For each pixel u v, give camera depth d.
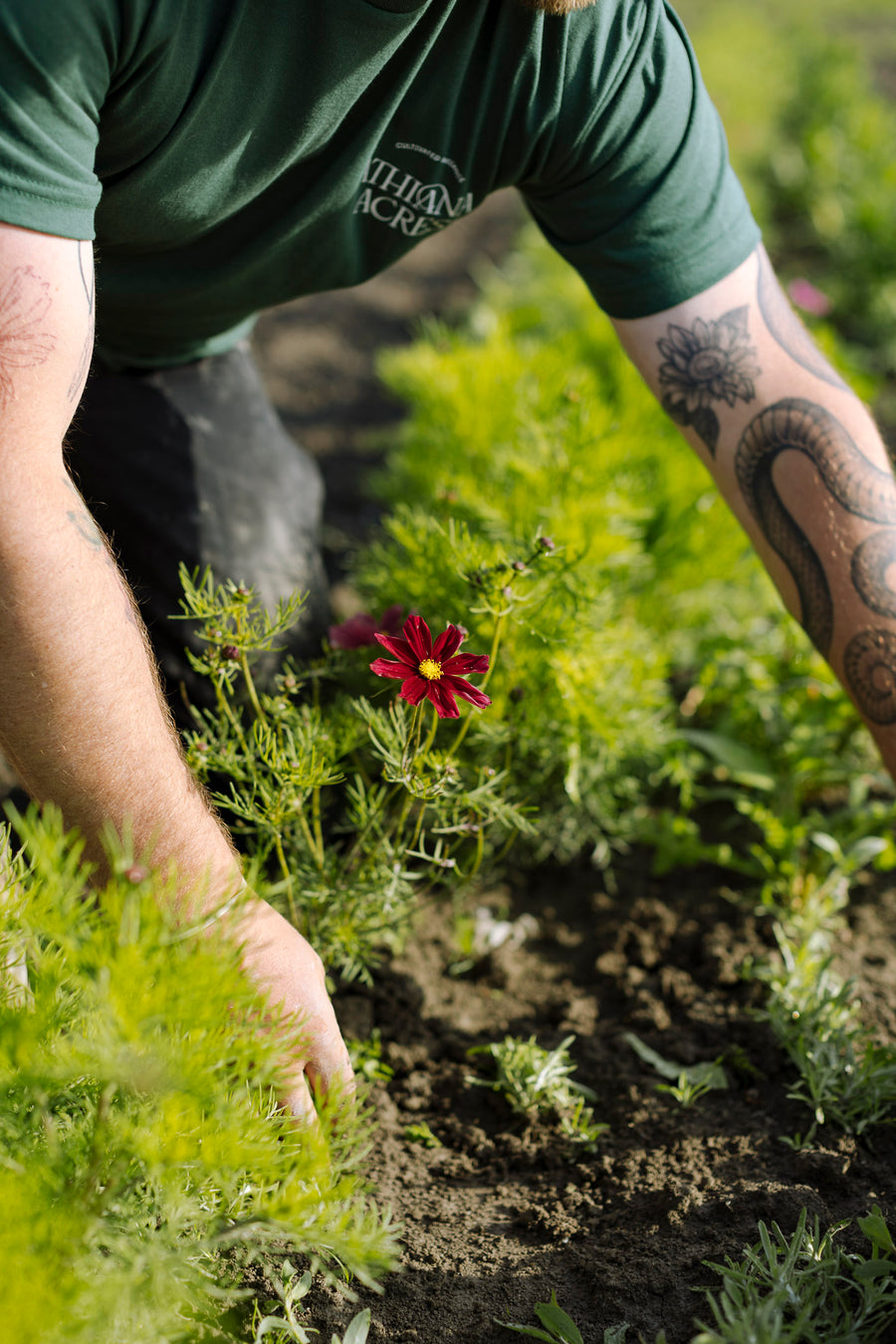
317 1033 1.27
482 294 4.92
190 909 1.18
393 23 1.33
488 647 2.00
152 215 1.49
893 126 5.70
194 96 1.32
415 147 1.60
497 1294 1.44
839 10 8.73
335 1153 1.49
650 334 1.75
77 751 1.17
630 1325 1.39
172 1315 1.13
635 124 1.59
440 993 2.05
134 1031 0.99
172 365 2.27
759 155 5.58
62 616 1.14
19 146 1.10
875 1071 1.71
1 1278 0.95
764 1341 1.21
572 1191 1.63
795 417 1.72
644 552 2.78
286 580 2.27
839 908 2.23
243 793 1.64
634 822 2.33
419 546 2.02
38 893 1.18
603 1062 1.90
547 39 1.48
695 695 2.62
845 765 2.33
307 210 1.61
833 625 1.74
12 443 1.12
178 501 2.21
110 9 1.14
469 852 2.21
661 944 2.17
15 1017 1.07
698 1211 1.56
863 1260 1.41
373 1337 1.37
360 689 2.08
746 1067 1.84
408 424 3.51
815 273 4.96
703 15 8.22
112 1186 1.08
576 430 2.37
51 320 1.15
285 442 2.48
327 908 1.75
